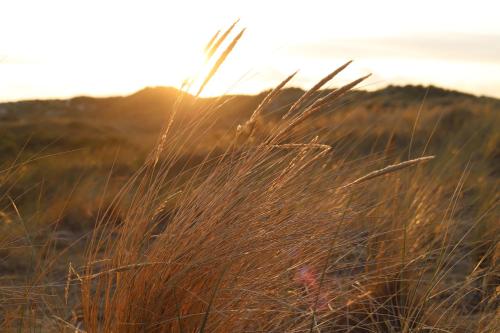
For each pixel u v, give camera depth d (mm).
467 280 3674
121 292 2617
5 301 3154
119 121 36812
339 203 3037
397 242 3691
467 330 3426
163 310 2576
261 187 2658
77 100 46594
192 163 8172
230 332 2641
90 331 2713
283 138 2604
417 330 3166
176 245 2568
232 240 2549
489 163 7262
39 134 20797
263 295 2602
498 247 4070
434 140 10242
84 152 14828
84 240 5621
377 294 3508
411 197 4223
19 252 4395
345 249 3133
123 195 2754
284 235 2629
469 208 5199
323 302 2986
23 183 7281
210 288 2562
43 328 3096
